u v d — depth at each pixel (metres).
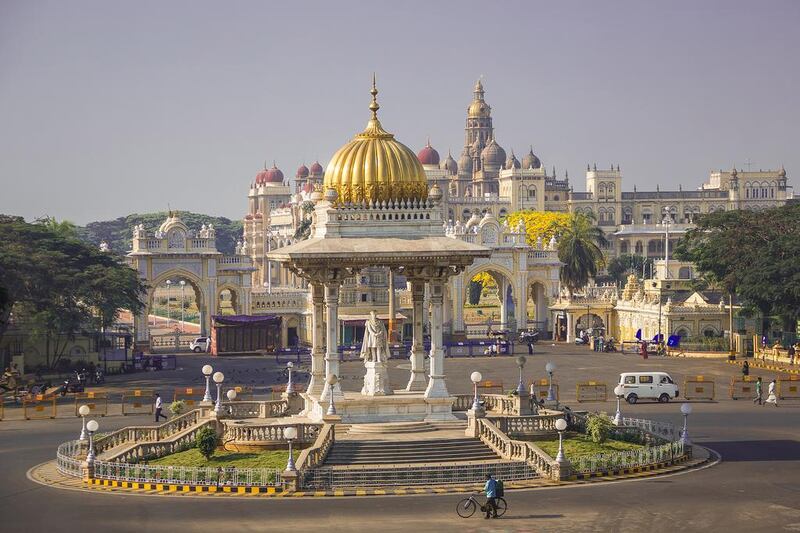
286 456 64.75
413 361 73.50
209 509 55.94
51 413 92.25
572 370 120.69
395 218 71.31
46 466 68.62
